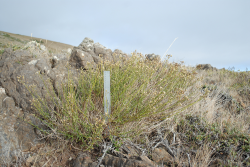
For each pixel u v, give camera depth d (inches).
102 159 97.0
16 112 113.5
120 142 107.0
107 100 112.7
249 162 101.3
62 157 102.3
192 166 96.0
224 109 173.2
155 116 125.0
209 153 105.0
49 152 103.0
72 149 108.4
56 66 150.2
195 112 150.6
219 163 99.7
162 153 106.3
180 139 123.2
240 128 132.0
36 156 99.0
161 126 130.0
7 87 124.3
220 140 116.6
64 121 102.6
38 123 113.7
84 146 109.6
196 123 133.0
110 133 105.3
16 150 99.3
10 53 150.7
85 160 97.4
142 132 117.4
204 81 255.8
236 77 267.0
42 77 135.0
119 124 117.7
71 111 102.1
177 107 139.2
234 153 105.0
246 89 214.8
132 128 118.4
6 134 101.5
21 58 143.1
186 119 140.9
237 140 114.5
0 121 104.9
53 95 129.0
